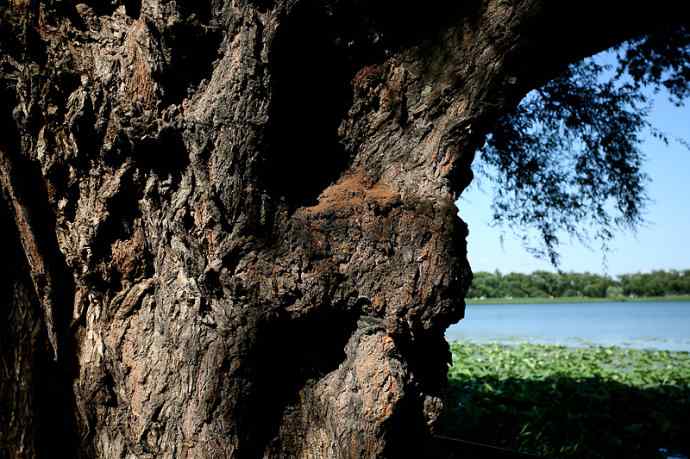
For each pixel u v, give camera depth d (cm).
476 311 6056
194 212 214
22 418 215
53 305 228
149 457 220
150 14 199
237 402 213
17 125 216
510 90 233
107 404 229
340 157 239
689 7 247
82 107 211
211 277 211
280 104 218
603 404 609
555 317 4175
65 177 222
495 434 496
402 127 235
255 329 210
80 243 222
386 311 210
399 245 210
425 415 221
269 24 204
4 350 215
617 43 271
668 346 1578
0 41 216
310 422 225
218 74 209
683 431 512
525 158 551
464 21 229
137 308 227
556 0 218
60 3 220
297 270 211
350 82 239
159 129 209
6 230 222
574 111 521
